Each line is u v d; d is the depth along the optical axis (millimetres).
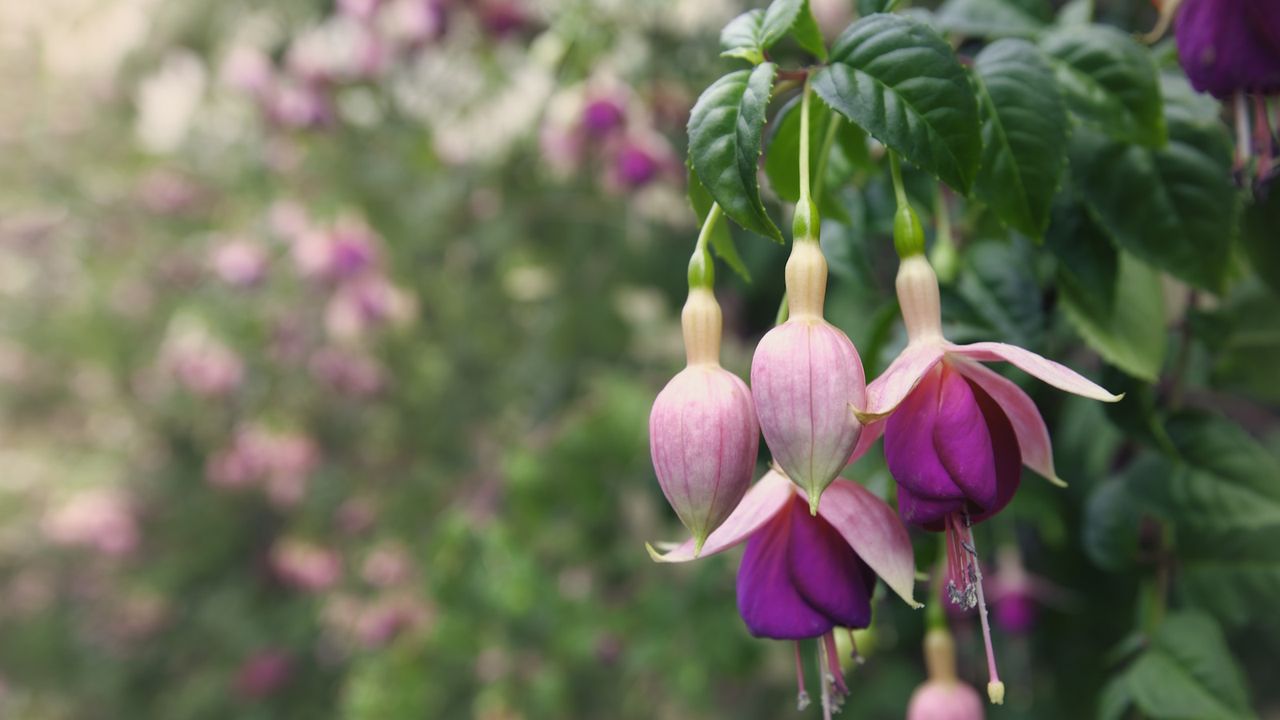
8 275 1491
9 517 1539
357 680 999
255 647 1401
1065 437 586
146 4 1345
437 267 1156
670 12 860
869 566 305
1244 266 417
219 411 1421
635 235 1037
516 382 1166
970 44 412
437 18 951
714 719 911
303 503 1310
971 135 293
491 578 838
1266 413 688
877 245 621
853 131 349
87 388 1520
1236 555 426
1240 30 329
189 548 1469
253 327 1267
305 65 1093
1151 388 414
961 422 283
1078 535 605
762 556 304
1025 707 665
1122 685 429
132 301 1421
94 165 1429
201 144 1352
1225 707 404
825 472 279
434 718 992
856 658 317
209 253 1283
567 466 864
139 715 1520
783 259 805
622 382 912
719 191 288
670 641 810
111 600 1532
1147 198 367
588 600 888
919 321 295
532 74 966
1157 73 354
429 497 1146
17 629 1594
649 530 952
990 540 607
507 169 1046
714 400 291
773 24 303
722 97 292
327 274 1072
